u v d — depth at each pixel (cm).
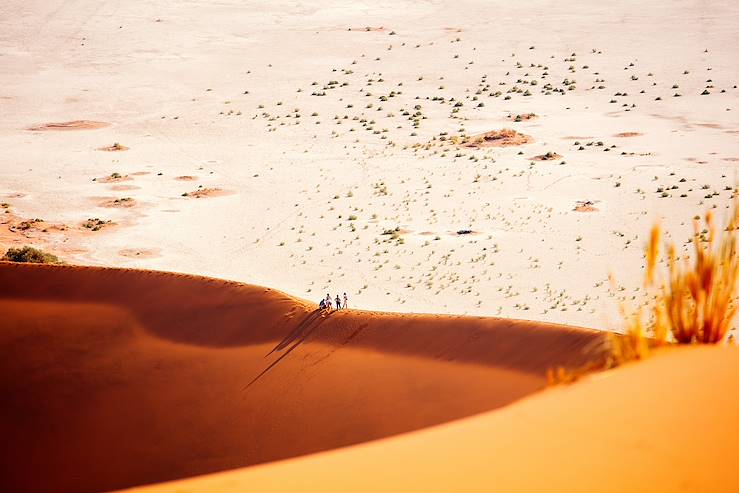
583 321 9056
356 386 3919
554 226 13062
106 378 4716
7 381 4828
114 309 5391
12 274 5900
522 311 9506
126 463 4059
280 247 12612
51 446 4294
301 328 4641
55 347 5072
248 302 5041
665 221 12962
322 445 3628
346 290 10606
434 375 3756
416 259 11700
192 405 4303
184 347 4838
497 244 12231
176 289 5400
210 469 3847
